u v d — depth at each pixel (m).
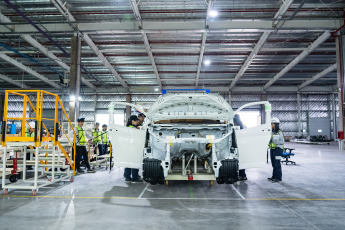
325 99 27.77
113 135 4.97
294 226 3.01
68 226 3.00
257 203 4.00
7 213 3.48
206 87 26.19
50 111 26.62
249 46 16.52
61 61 18.53
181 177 4.50
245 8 12.36
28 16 12.88
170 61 19.05
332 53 17.86
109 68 19.50
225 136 4.45
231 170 4.36
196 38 15.36
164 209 3.69
